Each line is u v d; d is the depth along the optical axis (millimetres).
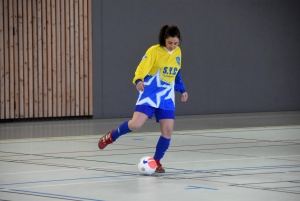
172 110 12234
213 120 26797
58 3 26594
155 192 10242
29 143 18094
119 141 18453
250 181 11352
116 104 28328
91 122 25969
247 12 31047
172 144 17656
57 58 26750
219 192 10242
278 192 10234
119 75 28281
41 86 26453
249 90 31375
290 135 20312
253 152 15789
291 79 32375
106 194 10023
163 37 11883
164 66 11867
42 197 9719
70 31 26984
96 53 27672
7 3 25562
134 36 28469
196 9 29781
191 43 29750
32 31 26156
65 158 14648
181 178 11719
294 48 32375
